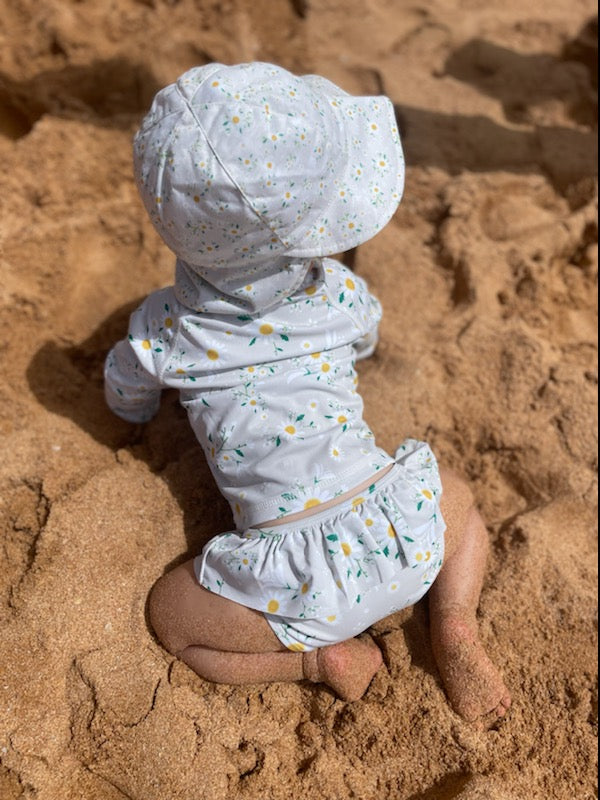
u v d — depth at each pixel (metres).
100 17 1.13
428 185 0.97
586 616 0.65
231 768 0.56
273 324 0.58
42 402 0.74
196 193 0.49
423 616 0.63
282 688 0.60
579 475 0.74
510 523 0.71
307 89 0.52
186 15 1.16
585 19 1.26
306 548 0.55
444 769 0.57
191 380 0.59
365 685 0.59
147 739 0.56
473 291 0.86
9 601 0.61
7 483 0.67
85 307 0.83
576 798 0.57
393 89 1.09
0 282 0.79
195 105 0.49
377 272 0.88
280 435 0.57
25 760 0.55
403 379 0.79
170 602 0.58
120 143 0.98
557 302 0.89
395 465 0.60
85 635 0.59
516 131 1.06
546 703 0.61
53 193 0.90
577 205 0.98
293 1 1.22
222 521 0.67
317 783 0.56
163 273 0.87
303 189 0.50
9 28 1.10
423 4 1.26
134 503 0.66
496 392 0.79
